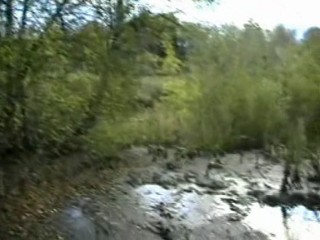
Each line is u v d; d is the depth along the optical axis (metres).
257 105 19.30
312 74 15.15
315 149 14.78
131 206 12.34
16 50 10.65
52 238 10.09
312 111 14.83
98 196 13.17
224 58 20.19
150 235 10.52
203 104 19.88
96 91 15.25
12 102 11.26
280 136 17.30
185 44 20.12
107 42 15.00
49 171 13.98
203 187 14.52
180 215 11.73
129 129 18.25
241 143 19.47
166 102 20.41
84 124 15.10
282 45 18.67
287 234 10.95
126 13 15.57
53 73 12.55
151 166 17.31
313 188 14.13
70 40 12.51
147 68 18.17
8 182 12.28
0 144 12.35
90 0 12.77
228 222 11.33
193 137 19.69
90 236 10.36
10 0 10.45
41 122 12.79
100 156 16.20
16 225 10.45
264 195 13.54
